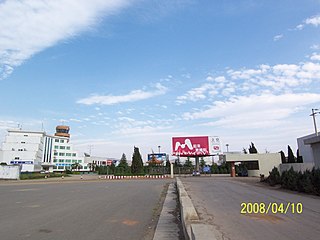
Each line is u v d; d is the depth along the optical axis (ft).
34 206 37.42
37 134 301.22
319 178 47.42
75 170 329.72
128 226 24.62
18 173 144.56
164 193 55.47
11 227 24.26
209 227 16.85
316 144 65.87
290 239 18.67
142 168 200.64
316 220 24.82
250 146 192.44
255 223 23.58
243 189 59.11
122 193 55.88
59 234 21.76
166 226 24.26
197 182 87.15
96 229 23.45
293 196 44.96
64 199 45.62
